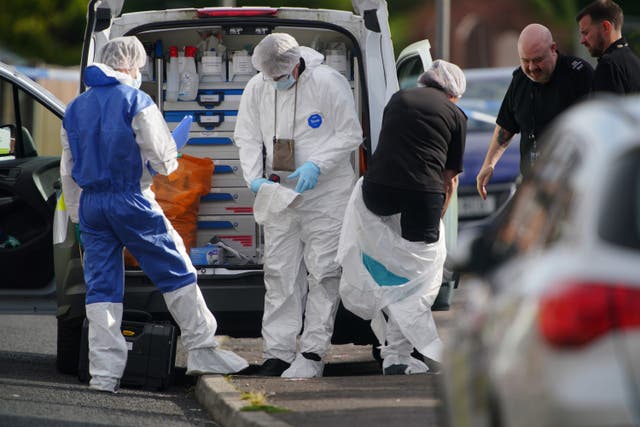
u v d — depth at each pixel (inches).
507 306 529.3
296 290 1082.1
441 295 1151.6
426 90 1033.5
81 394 1017.5
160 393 1056.2
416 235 1027.9
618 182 485.1
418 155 1016.2
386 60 1101.1
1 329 1497.3
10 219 1222.9
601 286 473.4
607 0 1051.9
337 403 896.3
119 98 1020.5
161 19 1117.1
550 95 1095.0
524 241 558.9
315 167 1049.5
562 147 551.2
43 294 1216.2
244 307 1088.2
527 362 486.3
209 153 1203.9
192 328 1061.1
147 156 1025.5
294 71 1059.3
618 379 465.4
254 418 837.8
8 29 3540.8
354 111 1067.9
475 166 1990.7
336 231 1072.8
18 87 1234.0
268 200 1061.1
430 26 3981.3
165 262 1047.6
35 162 1238.3
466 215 1964.8
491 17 4175.7
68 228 1107.3
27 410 930.7
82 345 1077.8
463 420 596.7
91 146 1025.5
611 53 1045.2
